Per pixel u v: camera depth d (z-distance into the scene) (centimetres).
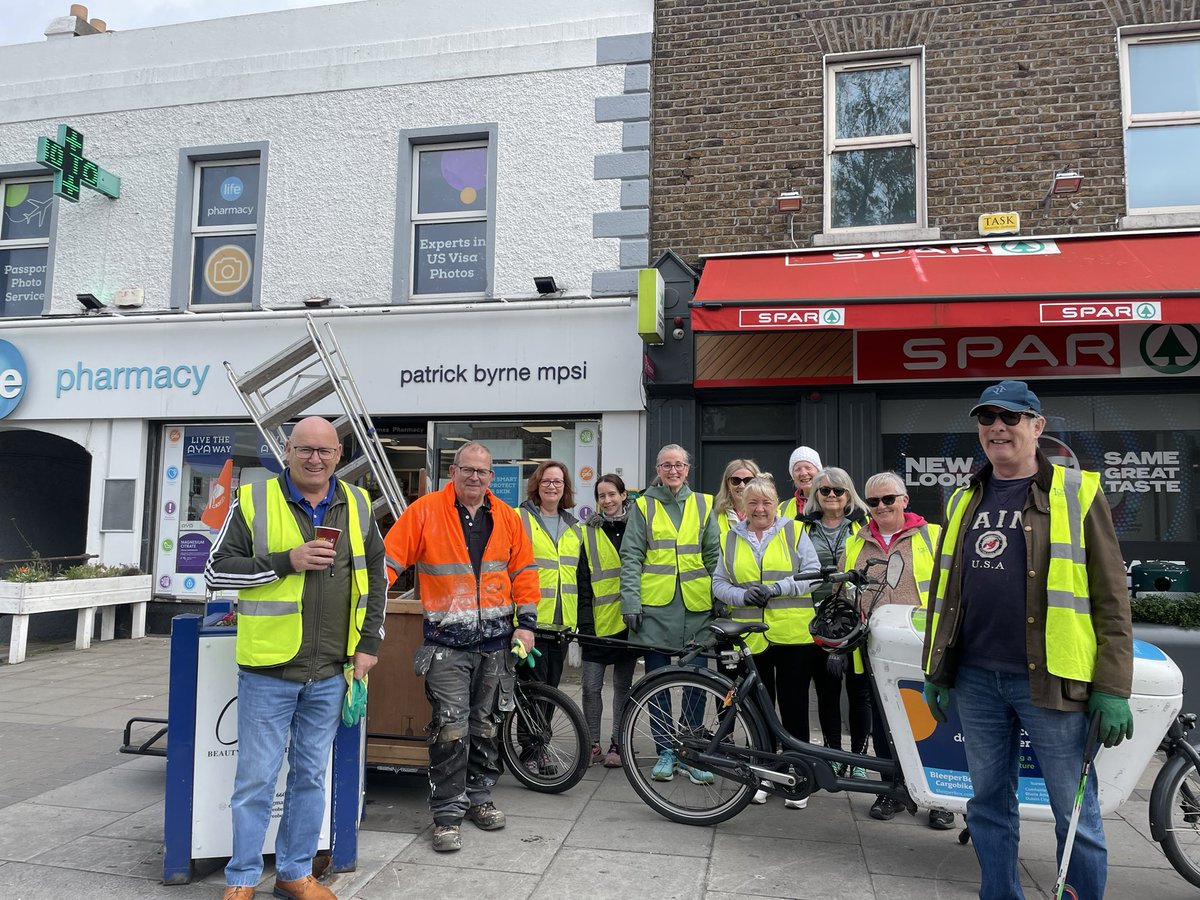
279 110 859
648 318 691
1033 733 271
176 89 881
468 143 835
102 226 888
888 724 363
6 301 922
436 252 837
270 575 298
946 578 296
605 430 765
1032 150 710
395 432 830
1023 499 280
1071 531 268
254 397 827
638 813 407
